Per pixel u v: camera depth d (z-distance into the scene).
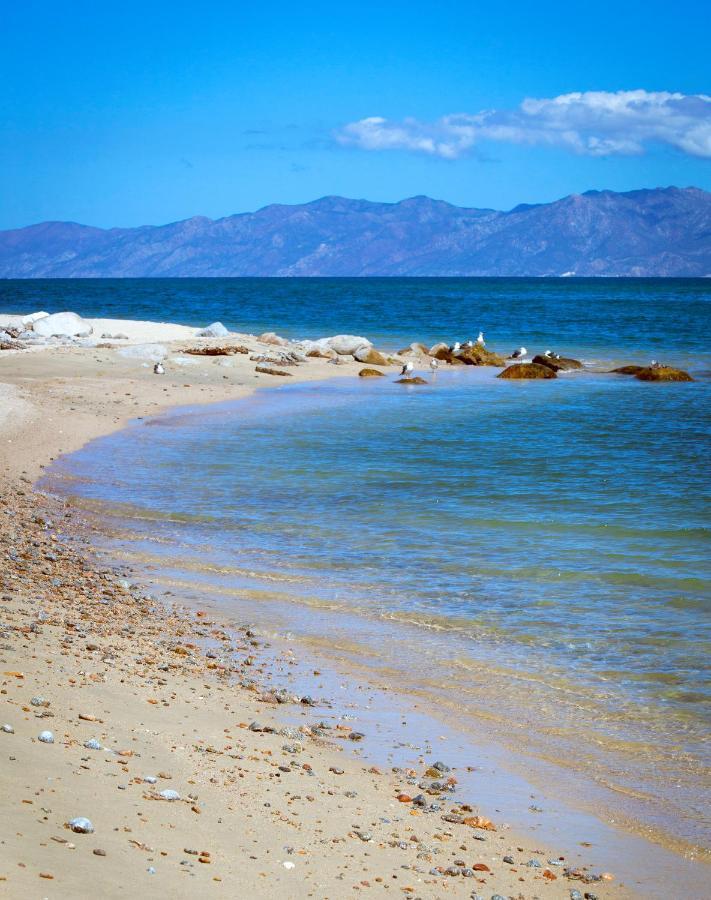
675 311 117.00
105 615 15.04
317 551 19.44
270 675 13.26
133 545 19.89
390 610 16.08
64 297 144.38
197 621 15.44
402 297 164.00
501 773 10.64
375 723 11.84
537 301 150.25
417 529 20.97
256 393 43.28
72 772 8.47
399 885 7.64
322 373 51.44
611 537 20.20
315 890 7.26
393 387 46.72
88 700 10.67
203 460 28.23
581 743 11.43
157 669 12.62
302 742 10.91
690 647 14.26
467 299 157.38
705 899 8.21
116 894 6.37
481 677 13.38
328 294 178.62
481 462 28.25
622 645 14.40
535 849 8.95
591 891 8.20
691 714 12.16
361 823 8.86
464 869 8.12
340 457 28.88
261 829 8.24
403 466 27.56
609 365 57.19
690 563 18.30
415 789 10.02
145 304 119.88
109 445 30.22
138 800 8.21
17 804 7.50
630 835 9.37
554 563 18.45
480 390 45.97
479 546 19.66
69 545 19.66
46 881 6.27
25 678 10.97
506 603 16.31
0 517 21.31
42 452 28.67
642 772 10.73
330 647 14.53
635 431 33.94
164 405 38.47
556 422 36.00
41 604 15.09
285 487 24.91
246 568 18.39
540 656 14.06
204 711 11.24
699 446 30.86
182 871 7.04
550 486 25.06
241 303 127.25
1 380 40.84
